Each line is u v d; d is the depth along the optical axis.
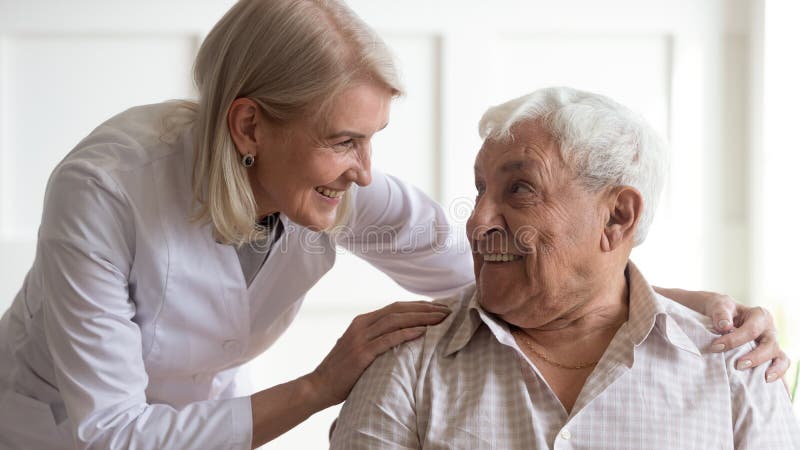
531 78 2.61
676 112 2.63
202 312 1.33
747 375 1.24
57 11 2.48
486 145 1.24
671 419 1.18
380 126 1.20
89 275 1.18
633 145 1.20
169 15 2.51
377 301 2.59
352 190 1.39
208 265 1.30
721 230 2.65
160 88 2.54
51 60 2.50
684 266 2.65
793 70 2.54
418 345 1.25
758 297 2.60
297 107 1.15
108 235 1.20
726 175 2.66
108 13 2.49
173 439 1.22
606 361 1.20
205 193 1.25
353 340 1.27
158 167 1.25
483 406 1.19
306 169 1.19
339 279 2.58
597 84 2.62
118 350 1.21
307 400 1.26
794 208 2.54
